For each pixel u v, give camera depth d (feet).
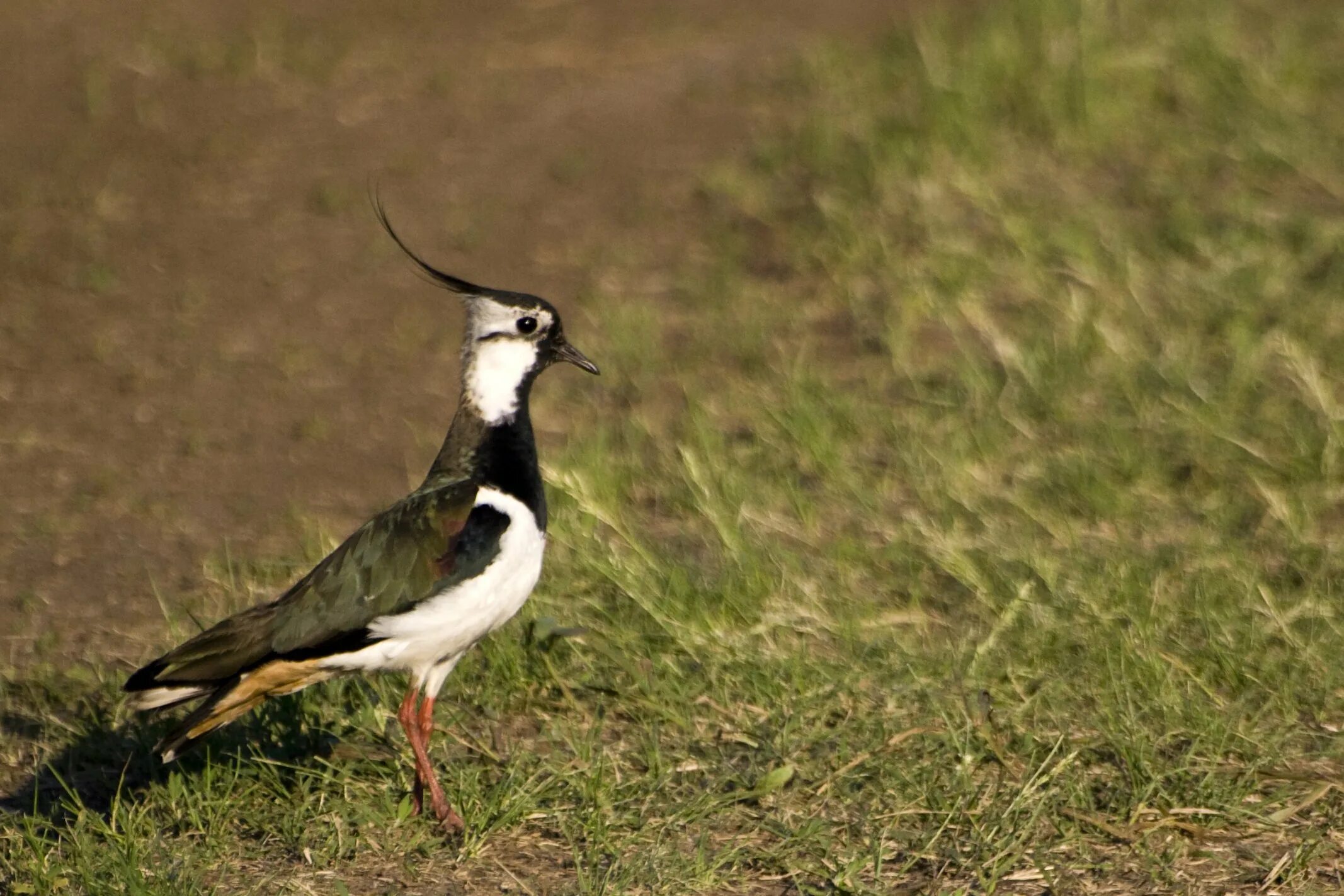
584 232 62.03
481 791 30.42
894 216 59.52
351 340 55.83
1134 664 33.76
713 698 34.04
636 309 55.62
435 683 30.53
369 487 46.16
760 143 67.15
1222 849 28.63
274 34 84.28
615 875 28.04
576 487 42.57
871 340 52.54
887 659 34.99
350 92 76.69
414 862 28.99
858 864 27.81
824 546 40.83
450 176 67.41
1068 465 43.55
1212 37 70.13
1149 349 49.78
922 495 43.14
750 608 36.99
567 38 82.69
